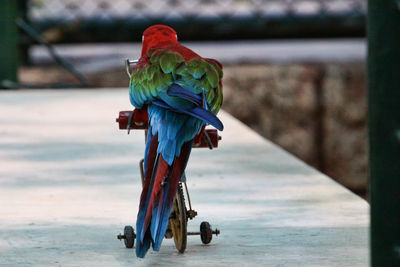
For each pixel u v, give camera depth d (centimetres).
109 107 3134
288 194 1759
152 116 1153
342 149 3828
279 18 4472
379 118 897
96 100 3350
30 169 2027
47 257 1299
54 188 1819
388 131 894
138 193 1769
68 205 1661
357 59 4144
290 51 4706
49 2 4694
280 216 1566
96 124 2734
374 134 904
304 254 1307
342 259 1277
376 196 911
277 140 3850
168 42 1230
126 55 4634
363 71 3834
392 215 904
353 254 1304
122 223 1519
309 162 3834
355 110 3825
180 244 1298
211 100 1141
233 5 4641
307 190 1798
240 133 2594
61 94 3575
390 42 882
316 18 4469
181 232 1282
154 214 1107
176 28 4519
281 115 3853
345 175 3825
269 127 3856
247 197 1734
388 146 895
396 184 898
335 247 1347
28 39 4456
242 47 5038
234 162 2138
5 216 1572
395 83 884
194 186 1852
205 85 1138
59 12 4647
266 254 1307
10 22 3812
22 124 2728
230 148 2344
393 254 909
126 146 2348
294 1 4594
